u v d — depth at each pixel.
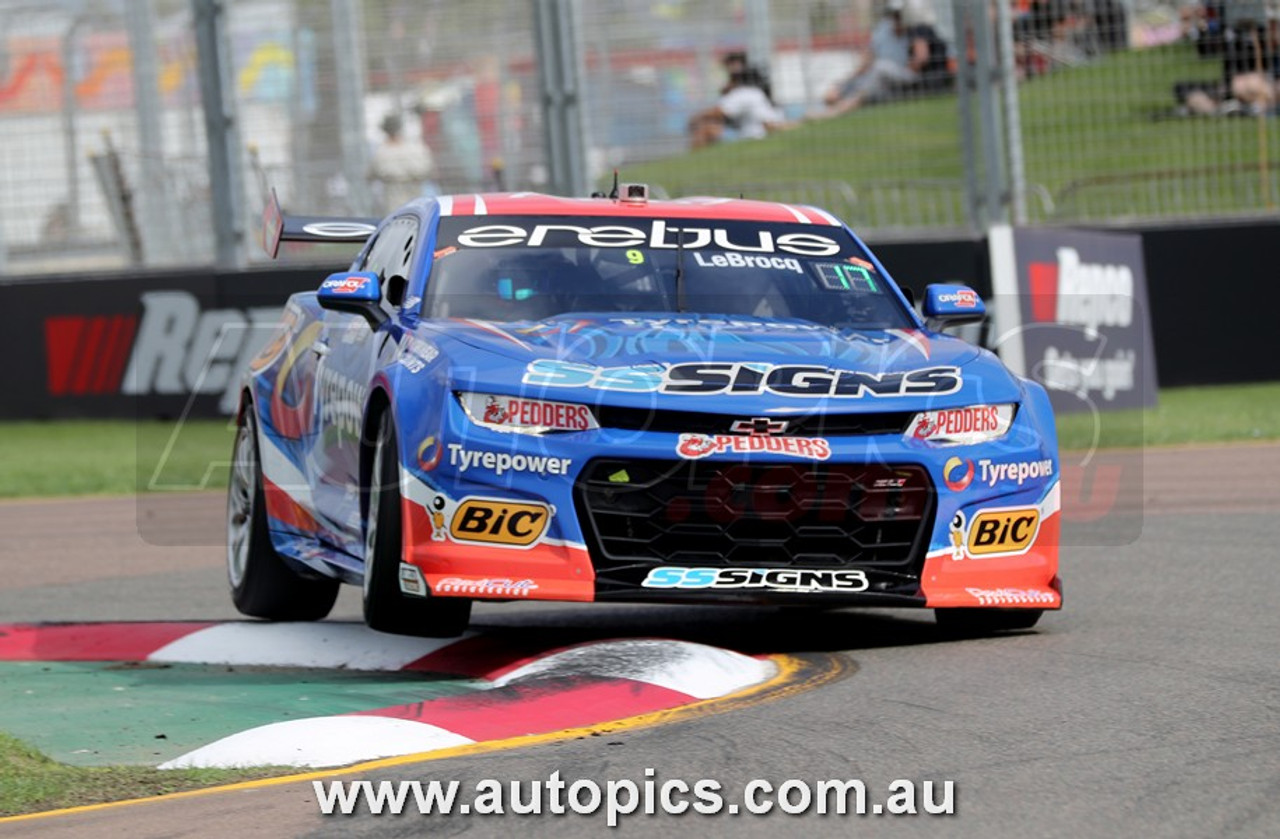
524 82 52.78
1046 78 53.59
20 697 18.11
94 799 13.34
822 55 52.59
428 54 53.06
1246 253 53.53
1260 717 15.11
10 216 55.38
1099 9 53.41
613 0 52.81
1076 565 26.72
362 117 53.34
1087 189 53.66
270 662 20.39
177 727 16.34
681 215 22.83
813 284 21.80
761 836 11.77
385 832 12.11
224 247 51.31
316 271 50.88
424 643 20.69
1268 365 53.84
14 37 55.09
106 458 47.88
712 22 52.78
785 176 52.94
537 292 21.00
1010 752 13.97
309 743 14.85
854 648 19.97
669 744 14.57
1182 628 20.34
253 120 53.56
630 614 23.69
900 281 51.19
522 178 53.16
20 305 54.34
